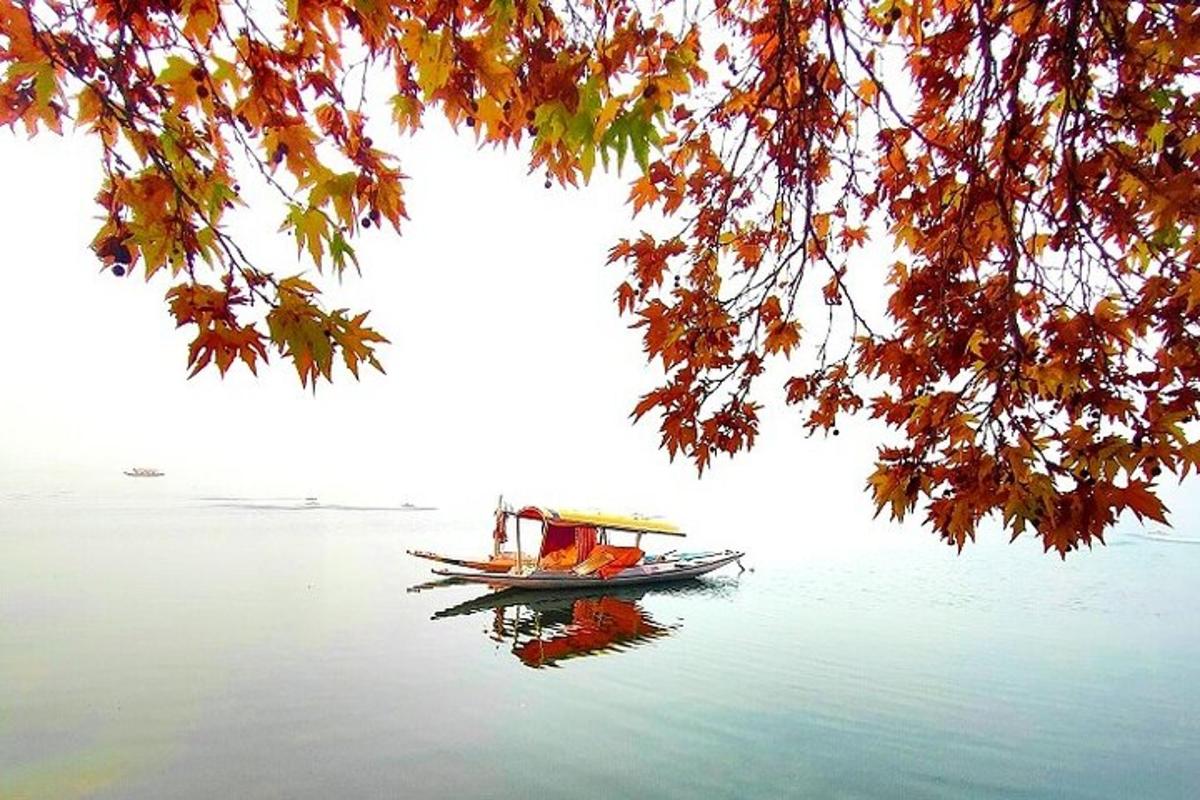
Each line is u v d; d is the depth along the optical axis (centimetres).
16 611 2378
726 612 2769
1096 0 273
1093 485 233
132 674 1725
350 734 1405
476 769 1270
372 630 2284
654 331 391
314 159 266
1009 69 343
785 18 340
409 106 308
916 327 349
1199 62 266
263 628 2239
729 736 1456
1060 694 1772
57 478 14212
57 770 1203
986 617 2717
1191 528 7638
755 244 464
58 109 214
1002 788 1249
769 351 419
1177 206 251
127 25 224
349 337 207
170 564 3525
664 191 450
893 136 403
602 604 2897
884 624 2569
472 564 3200
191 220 212
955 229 369
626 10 296
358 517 7462
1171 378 267
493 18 258
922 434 290
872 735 1477
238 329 196
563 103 259
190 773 1210
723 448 385
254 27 247
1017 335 277
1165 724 1570
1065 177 313
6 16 202
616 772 1275
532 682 1791
